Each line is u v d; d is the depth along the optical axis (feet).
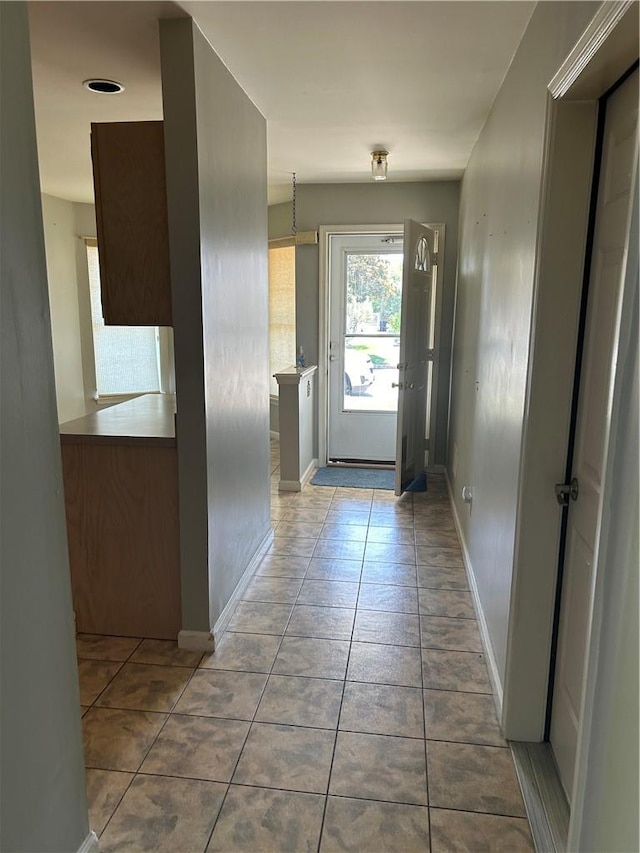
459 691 7.07
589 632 3.61
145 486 7.79
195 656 7.77
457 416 13.28
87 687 7.12
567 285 5.34
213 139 7.34
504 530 6.86
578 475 5.46
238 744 6.19
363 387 16.88
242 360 9.07
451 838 5.14
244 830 5.21
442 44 6.97
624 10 3.53
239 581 9.25
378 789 5.64
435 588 9.67
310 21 6.45
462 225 13.71
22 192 3.84
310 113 9.58
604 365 4.86
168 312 7.30
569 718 5.53
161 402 10.89
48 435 4.22
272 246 18.11
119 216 7.15
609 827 3.34
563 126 5.12
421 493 14.64
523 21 6.34
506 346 7.16
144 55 7.34
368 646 8.00
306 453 15.69
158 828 5.22
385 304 16.34
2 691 3.85
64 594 4.50
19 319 3.87
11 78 3.69
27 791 4.14
